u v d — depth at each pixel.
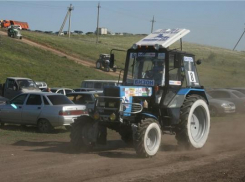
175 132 11.17
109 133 15.07
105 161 9.46
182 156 10.15
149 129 9.82
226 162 9.34
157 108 10.66
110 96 10.30
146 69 11.05
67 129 16.08
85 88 27.17
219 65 56.88
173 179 7.65
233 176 7.89
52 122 15.10
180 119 10.98
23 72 45.44
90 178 7.78
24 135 14.39
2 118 16.44
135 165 9.02
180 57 10.95
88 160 9.56
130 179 7.63
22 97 16.19
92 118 10.72
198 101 11.43
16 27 66.12
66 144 12.26
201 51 81.12
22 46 58.81
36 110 15.51
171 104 10.94
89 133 10.74
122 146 11.87
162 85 10.73
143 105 10.38
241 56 75.19
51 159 9.66
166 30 11.82
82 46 73.88
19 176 7.95
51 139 13.54
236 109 23.72
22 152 10.70
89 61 62.16
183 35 11.45
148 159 9.74
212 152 10.95
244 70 52.00
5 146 11.85
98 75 50.59
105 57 55.78
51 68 50.69
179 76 11.24
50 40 72.44
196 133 11.73
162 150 11.32
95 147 11.60
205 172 8.26
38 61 53.16
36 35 75.56
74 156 10.09
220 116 22.58
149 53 11.04
